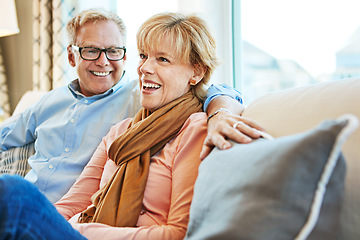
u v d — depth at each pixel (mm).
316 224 645
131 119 1449
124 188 1117
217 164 813
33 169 1678
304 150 619
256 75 2193
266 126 960
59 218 787
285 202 619
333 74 1869
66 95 1865
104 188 1189
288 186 619
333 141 604
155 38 1225
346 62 1816
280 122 928
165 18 1256
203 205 758
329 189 646
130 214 1077
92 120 1688
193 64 1282
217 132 938
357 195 713
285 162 629
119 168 1185
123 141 1196
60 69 2586
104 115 1693
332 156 609
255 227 620
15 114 2193
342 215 719
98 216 1103
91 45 1684
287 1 2016
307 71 1972
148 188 1128
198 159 1064
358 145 742
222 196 708
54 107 1852
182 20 1265
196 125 1131
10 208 654
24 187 706
